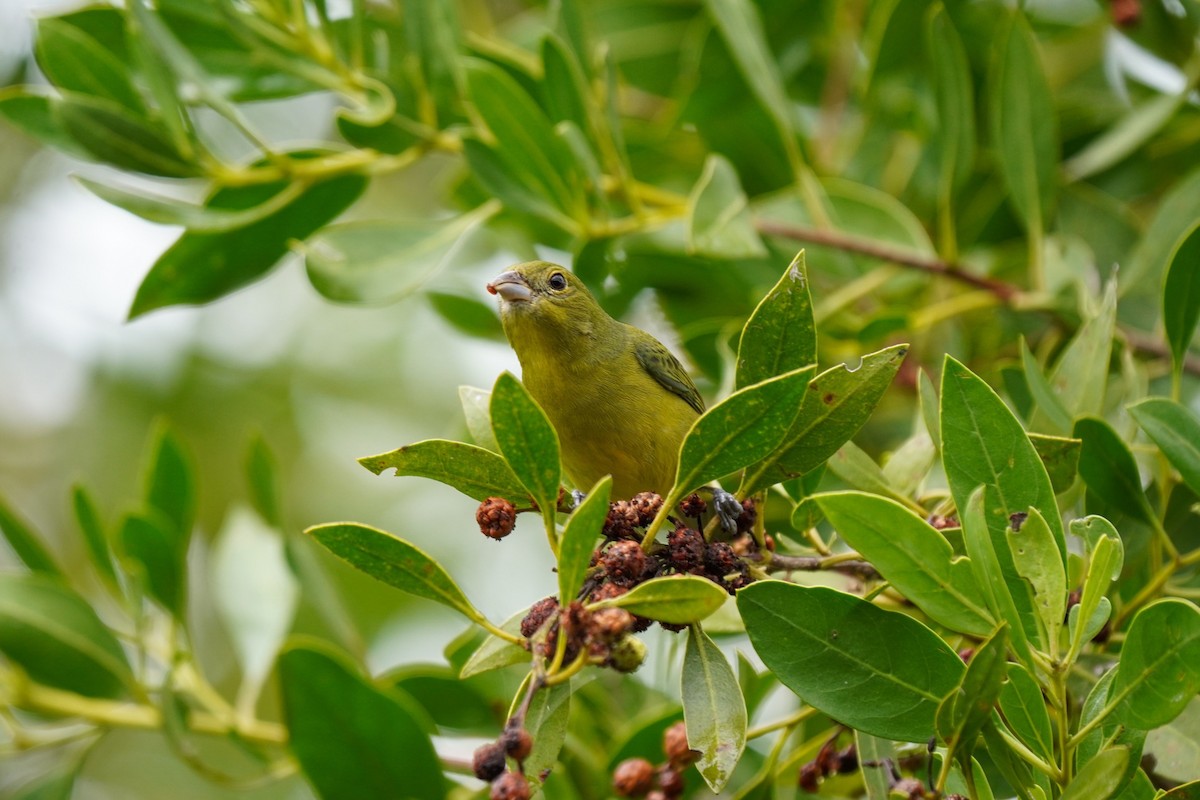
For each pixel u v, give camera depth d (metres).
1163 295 8.07
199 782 16.48
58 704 10.04
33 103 10.06
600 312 10.18
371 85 10.31
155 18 9.67
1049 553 6.06
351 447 17.86
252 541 11.45
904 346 6.38
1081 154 12.32
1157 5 11.61
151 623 11.05
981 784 6.17
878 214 11.49
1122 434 8.77
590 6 13.91
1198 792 6.23
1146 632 5.74
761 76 11.23
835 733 8.04
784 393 5.95
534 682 5.66
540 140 10.20
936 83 10.87
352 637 10.95
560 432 10.02
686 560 6.54
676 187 13.32
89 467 17.88
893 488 7.82
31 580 10.16
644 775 8.14
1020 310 10.75
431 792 9.27
